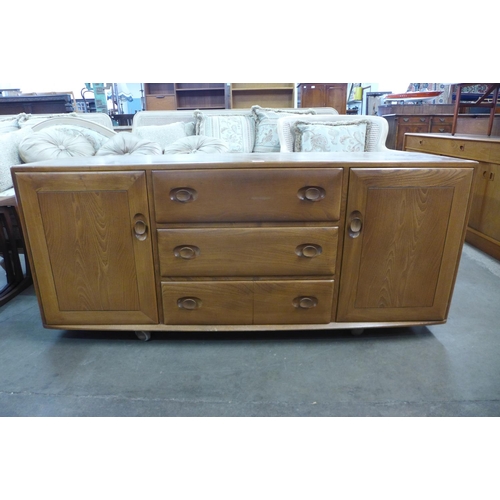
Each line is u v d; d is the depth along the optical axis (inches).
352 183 48.3
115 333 60.5
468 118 128.3
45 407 44.6
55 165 47.9
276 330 55.6
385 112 199.5
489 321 62.8
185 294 53.1
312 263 51.6
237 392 47.0
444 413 43.5
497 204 88.5
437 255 52.2
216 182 47.6
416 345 56.4
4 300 70.7
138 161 50.4
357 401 45.4
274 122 102.0
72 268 52.1
